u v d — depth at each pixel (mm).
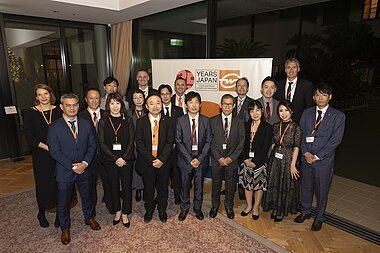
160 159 2723
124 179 2699
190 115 2789
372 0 7773
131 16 5059
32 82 5199
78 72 5805
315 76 9078
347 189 3814
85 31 5766
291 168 2740
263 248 2463
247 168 2893
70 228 2779
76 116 2455
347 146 5914
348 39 8508
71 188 2492
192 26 4352
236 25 8367
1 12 4613
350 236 2664
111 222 2893
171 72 3895
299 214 3076
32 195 3592
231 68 3518
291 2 5156
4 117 4930
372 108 9414
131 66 5836
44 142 2625
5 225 2857
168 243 2525
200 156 2787
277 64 9172
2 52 4723
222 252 2404
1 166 4711
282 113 2686
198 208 2953
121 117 2680
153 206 2904
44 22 5156
